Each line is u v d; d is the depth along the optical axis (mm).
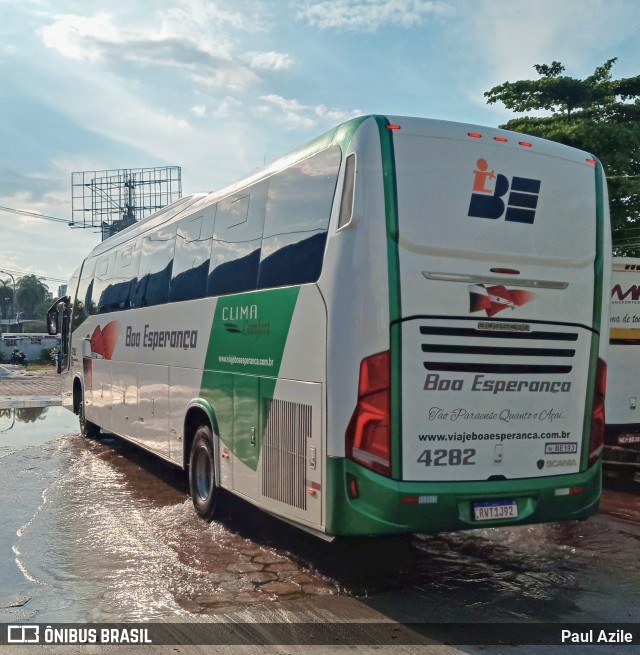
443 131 5328
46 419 17828
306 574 5910
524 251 5516
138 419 9930
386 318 5004
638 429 9352
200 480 7684
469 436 5262
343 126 5395
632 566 6164
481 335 5312
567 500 5633
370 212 5051
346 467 4996
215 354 7168
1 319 99250
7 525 7422
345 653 4438
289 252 5805
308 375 5363
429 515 5059
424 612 5117
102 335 12125
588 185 5930
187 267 8195
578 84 18578
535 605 5277
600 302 5922
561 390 5676
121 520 7609
